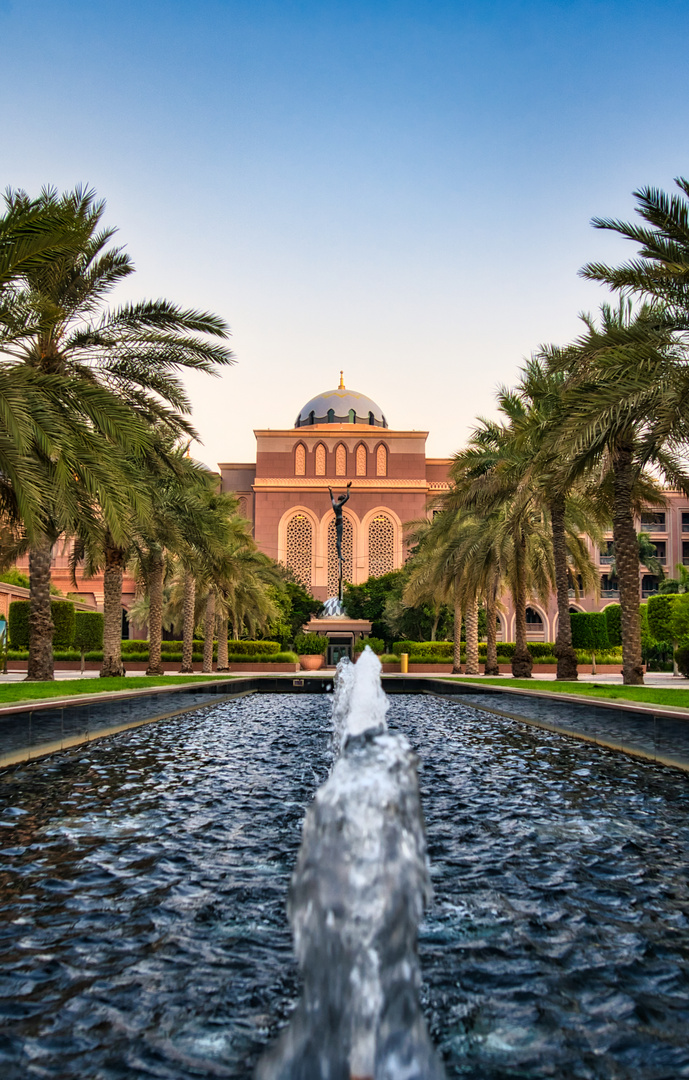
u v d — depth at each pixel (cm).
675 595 3297
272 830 591
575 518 2642
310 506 7275
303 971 216
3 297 1141
